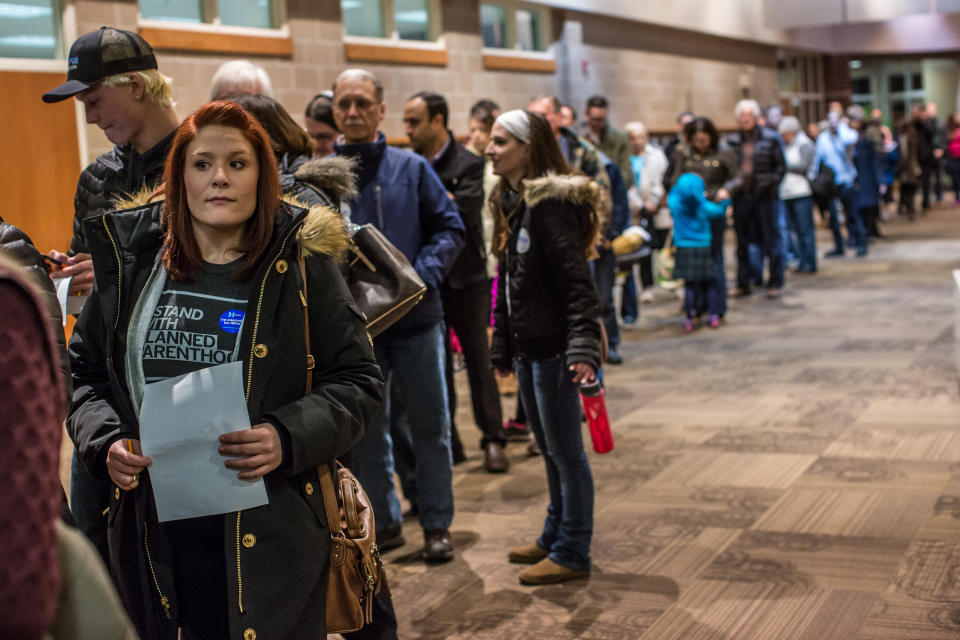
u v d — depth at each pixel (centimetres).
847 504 425
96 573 111
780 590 344
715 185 862
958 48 2402
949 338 776
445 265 396
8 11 671
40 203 687
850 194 1320
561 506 378
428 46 1058
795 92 2317
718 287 891
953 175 2073
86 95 264
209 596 191
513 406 649
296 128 296
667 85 1617
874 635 306
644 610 335
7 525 90
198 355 188
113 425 196
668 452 521
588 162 625
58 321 206
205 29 804
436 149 496
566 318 341
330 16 922
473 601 352
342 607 206
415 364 389
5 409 91
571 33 1315
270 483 188
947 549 370
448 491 394
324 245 195
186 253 191
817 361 727
